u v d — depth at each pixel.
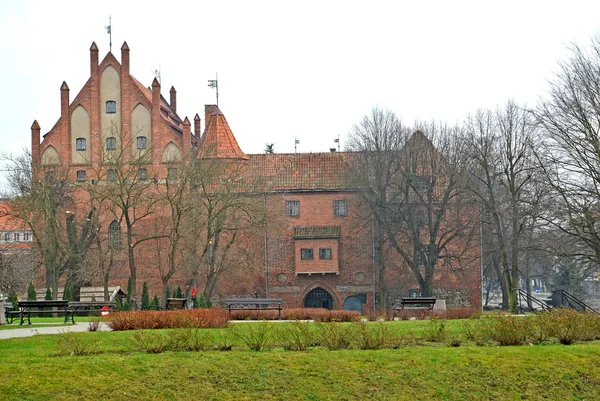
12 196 72.12
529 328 26.38
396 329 28.11
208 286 66.25
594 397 22.06
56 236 61.91
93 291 67.94
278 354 22.61
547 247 53.47
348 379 21.31
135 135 71.19
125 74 75.31
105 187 62.06
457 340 25.72
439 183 71.88
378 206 71.44
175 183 66.50
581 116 47.22
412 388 21.34
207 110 86.81
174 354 22.30
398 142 71.69
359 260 79.44
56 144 75.12
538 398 21.66
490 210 63.88
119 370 20.38
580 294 84.69
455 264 77.19
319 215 80.25
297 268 79.12
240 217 67.44
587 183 48.75
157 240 64.69
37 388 18.80
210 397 19.58
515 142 63.81
